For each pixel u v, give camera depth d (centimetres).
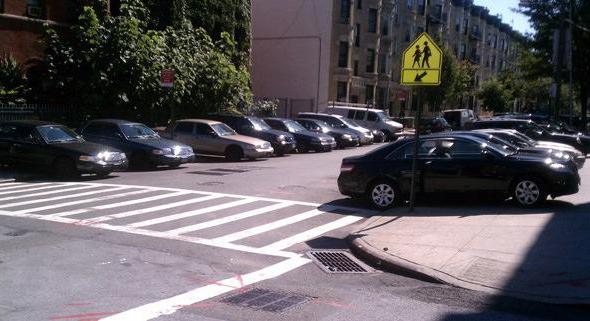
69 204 1229
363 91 4844
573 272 710
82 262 776
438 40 5134
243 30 3744
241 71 3159
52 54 2370
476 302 639
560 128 2712
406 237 931
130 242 901
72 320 559
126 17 2497
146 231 984
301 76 4506
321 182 1661
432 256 814
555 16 3969
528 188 1164
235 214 1169
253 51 4653
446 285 705
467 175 1190
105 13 2594
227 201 1316
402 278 746
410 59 1091
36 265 755
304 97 4497
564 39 3253
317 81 4447
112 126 1948
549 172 1146
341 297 658
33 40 2470
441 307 623
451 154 1213
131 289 665
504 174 1176
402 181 1225
